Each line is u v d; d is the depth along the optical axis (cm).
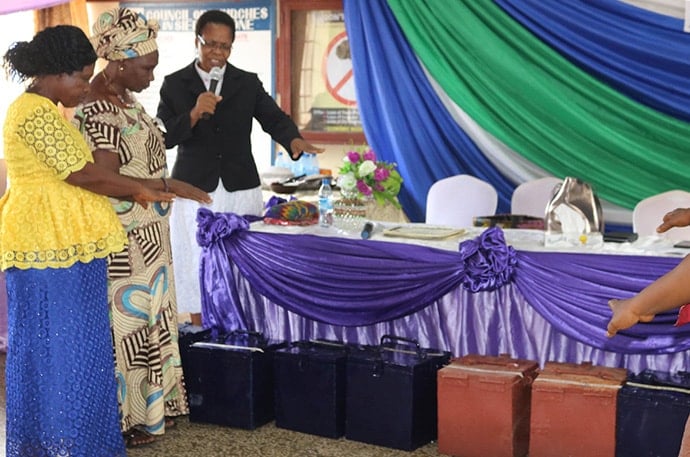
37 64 324
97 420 344
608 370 358
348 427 388
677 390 336
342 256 401
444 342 392
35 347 332
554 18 555
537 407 347
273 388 412
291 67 679
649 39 540
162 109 484
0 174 557
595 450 341
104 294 345
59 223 328
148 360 384
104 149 356
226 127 484
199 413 410
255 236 422
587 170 556
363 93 589
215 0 696
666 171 544
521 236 406
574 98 554
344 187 470
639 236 418
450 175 580
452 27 568
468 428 360
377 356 384
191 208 496
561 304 361
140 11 714
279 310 427
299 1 670
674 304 173
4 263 327
